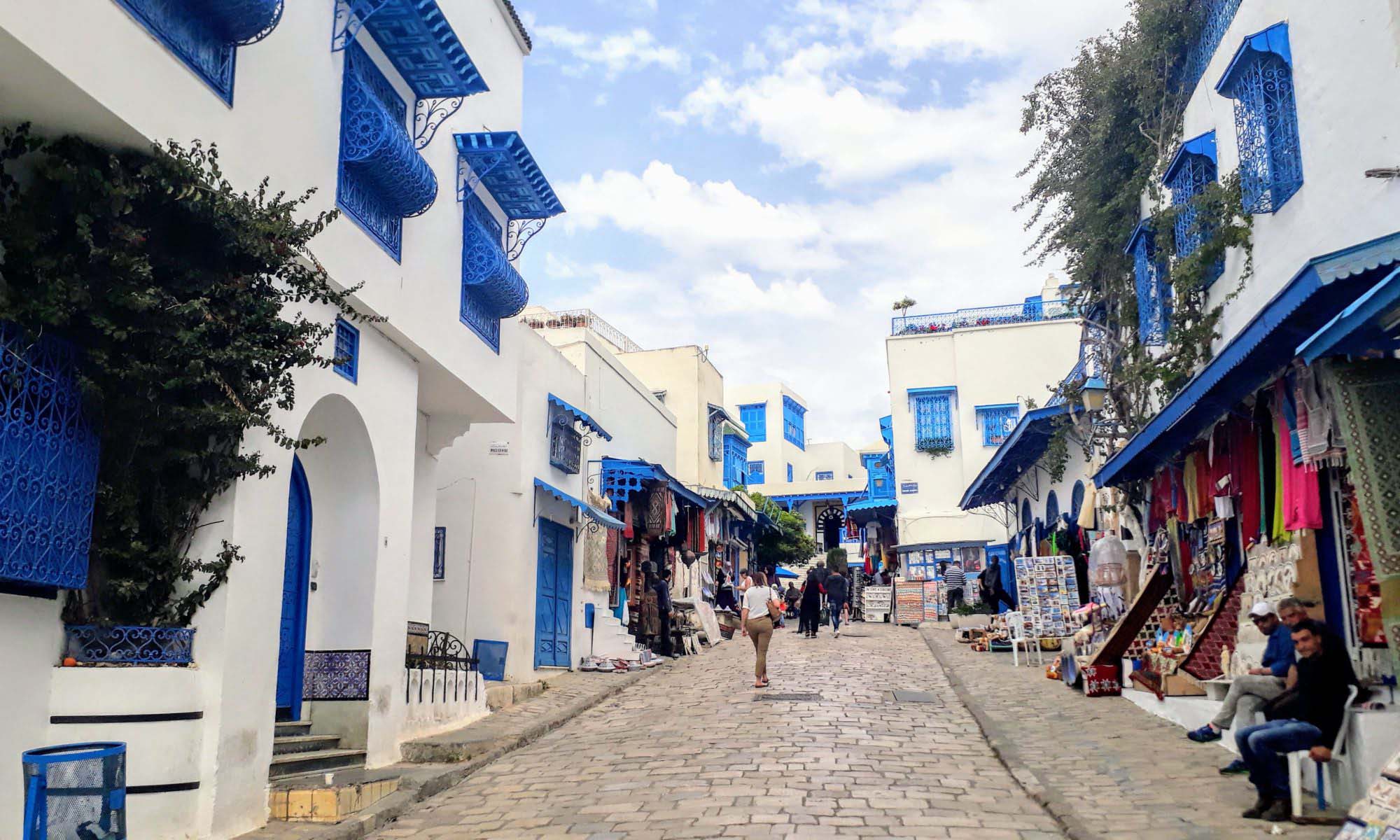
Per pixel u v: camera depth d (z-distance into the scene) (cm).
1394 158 912
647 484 2398
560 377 1966
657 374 3712
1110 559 1491
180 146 728
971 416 3216
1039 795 853
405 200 1105
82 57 634
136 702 731
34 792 592
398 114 1156
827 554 4953
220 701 777
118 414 743
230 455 792
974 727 1223
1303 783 791
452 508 1705
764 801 855
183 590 781
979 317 3334
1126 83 1590
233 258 788
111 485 747
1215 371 930
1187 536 1310
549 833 795
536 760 1125
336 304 892
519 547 1691
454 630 1664
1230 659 1088
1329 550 891
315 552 1094
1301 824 725
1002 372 3228
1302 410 880
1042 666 1733
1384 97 925
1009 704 1354
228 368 770
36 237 662
